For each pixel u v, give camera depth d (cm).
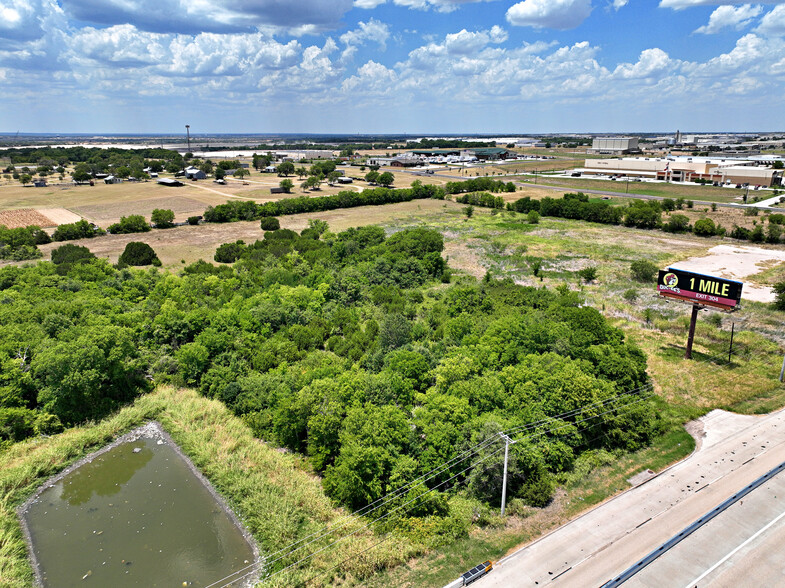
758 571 3259
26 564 3584
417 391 5475
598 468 4403
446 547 3575
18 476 4453
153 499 4291
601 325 6281
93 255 10975
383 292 8756
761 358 6400
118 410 5678
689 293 6266
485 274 10581
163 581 3441
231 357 6303
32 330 6075
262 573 3491
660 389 5656
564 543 3534
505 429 4212
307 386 4844
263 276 9225
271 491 4247
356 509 4069
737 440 4731
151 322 6938
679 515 3778
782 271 10081
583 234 14062
